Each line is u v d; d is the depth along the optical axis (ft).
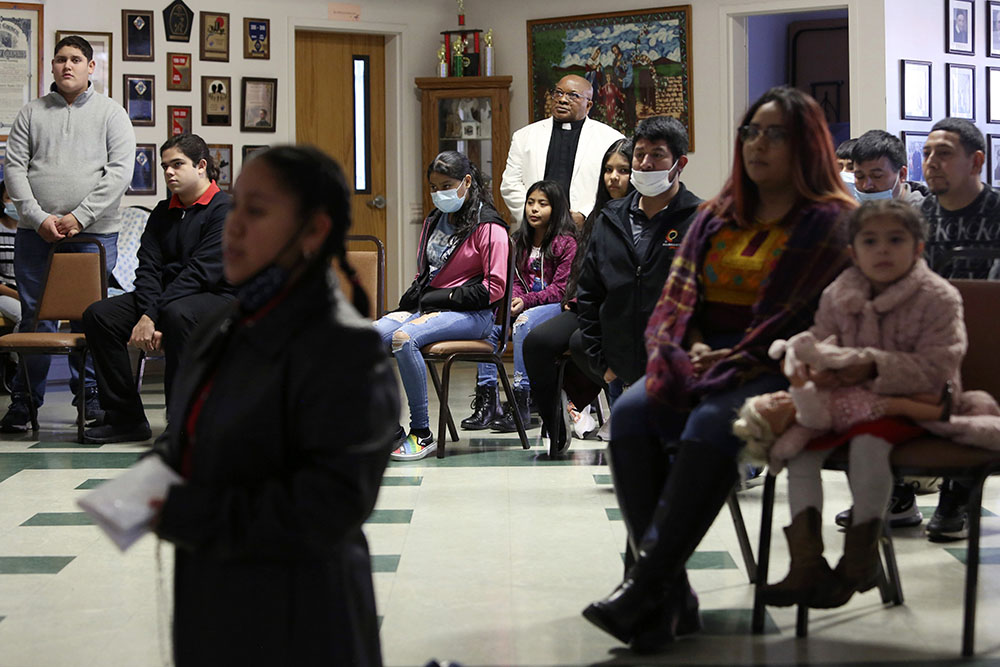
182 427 5.41
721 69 27.96
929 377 7.99
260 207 5.10
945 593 9.59
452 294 16.46
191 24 28.14
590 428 17.75
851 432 8.04
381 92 30.63
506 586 9.97
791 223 8.60
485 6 29.96
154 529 4.92
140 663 8.22
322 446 4.94
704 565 10.56
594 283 13.46
